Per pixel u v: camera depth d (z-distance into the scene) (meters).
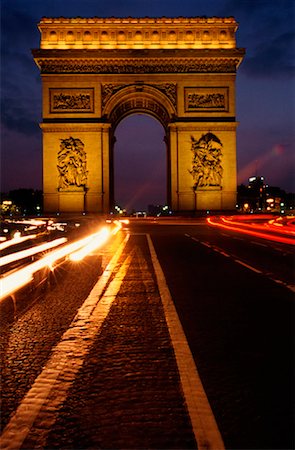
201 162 92.56
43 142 92.00
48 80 92.88
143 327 11.59
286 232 54.56
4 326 11.88
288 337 10.59
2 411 6.85
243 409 6.84
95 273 21.52
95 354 9.49
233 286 17.23
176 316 12.68
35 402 7.14
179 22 94.50
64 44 94.00
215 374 8.28
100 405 7.02
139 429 6.25
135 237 47.22
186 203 92.75
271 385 7.75
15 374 8.38
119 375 8.27
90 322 12.18
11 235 38.97
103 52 92.50
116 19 94.12
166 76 93.62
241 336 10.69
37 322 12.24
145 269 22.44
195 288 16.95
